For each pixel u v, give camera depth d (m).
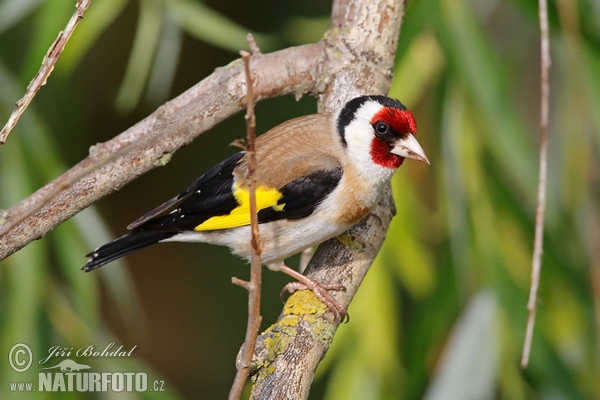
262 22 13.73
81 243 8.86
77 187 6.42
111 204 14.46
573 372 8.69
